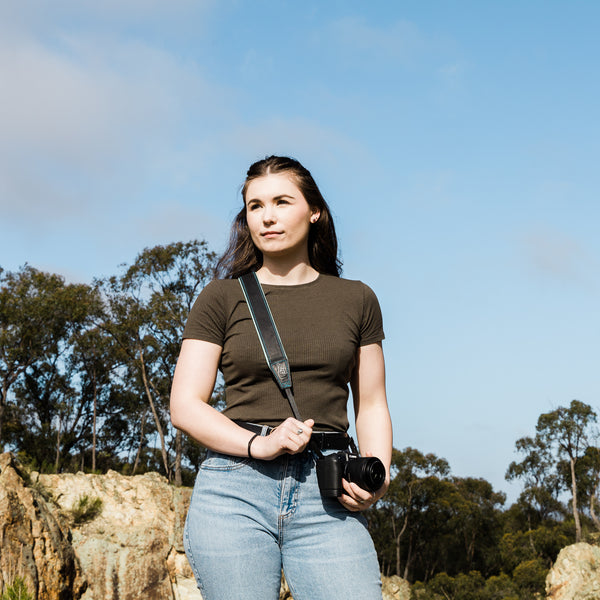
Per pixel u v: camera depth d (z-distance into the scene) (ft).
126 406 141.59
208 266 121.90
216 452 6.00
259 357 6.03
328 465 5.70
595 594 87.25
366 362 6.70
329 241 7.23
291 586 5.84
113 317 126.62
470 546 185.68
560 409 179.52
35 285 125.80
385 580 76.43
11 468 39.47
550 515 191.52
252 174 6.72
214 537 5.70
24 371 130.52
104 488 45.44
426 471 182.60
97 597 39.06
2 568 33.45
